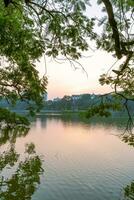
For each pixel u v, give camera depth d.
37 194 20.50
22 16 11.83
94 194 20.52
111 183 23.25
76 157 35.62
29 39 11.53
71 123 125.38
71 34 11.05
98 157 35.78
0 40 11.14
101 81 10.46
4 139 53.78
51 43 11.33
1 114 74.06
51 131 78.06
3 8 11.70
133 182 23.48
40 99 20.83
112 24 9.40
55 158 34.88
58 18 11.05
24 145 46.25
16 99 37.00
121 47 9.79
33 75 13.52
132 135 11.77
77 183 23.30
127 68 10.91
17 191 21.12
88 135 67.44
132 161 32.97
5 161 32.84
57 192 20.97
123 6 9.99
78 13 10.84
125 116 196.12
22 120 79.62
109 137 62.59
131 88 10.88
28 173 26.86
